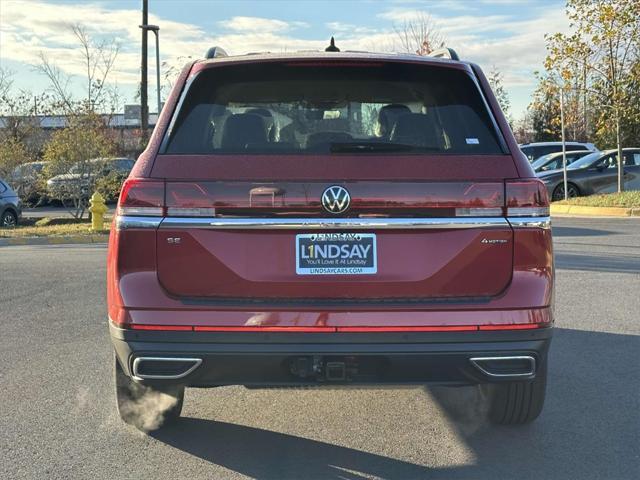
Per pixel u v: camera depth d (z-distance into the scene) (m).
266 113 3.54
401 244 3.07
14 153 19.58
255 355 3.02
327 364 3.06
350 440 3.84
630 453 3.62
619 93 17.30
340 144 3.16
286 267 3.05
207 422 4.11
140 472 3.41
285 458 3.59
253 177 3.06
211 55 3.71
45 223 17.81
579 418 4.11
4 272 9.37
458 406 4.38
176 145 3.21
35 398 4.46
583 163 20.02
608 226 14.15
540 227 3.12
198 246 3.06
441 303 3.06
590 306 6.92
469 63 3.63
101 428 3.97
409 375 3.12
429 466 3.48
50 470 3.42
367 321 3.02
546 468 3.45
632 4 16.52
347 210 3.04
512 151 3.21
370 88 3.58
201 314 3.03
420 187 3.06
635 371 4.96
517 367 3.12
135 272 3.08
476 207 3.08
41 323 6.44
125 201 3.10
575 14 17.19
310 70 3.51
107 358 5.34
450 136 3.31
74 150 17.67
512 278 3.10
